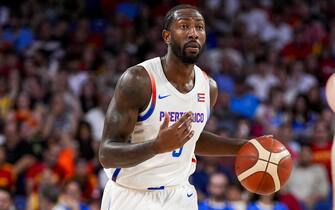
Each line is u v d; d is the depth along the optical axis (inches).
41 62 1071.0
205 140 405.7
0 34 1166.3
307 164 833.5
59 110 916.0
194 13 362.9
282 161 380.2
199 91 379.2
